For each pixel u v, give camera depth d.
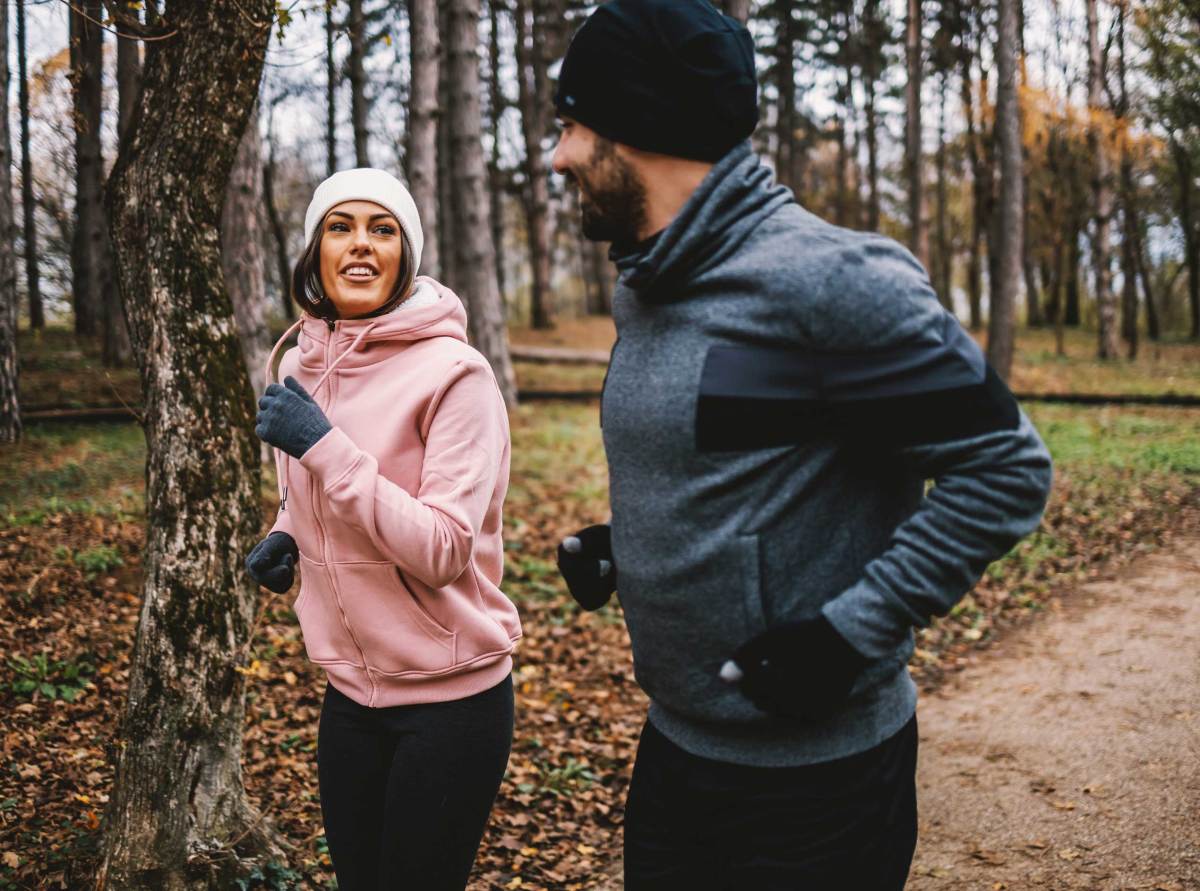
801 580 1.34
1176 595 6.60
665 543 1.38
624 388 1.43
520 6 25.23
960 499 1.21
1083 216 26.55
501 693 2.01
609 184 1.41
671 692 1.44
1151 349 26.34
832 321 1.25
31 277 21.77
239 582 2.79
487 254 14.16
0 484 8.77
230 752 2.79
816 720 1.28
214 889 2.66
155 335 2.74
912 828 1.46
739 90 1.34
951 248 33.62
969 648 5.91
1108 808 3.60
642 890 1.55
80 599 5.94
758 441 1.31
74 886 2.81
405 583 1.90
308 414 1.81
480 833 1.99
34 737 4.07
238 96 2.78
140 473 9.41
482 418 1.93
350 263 1.97
